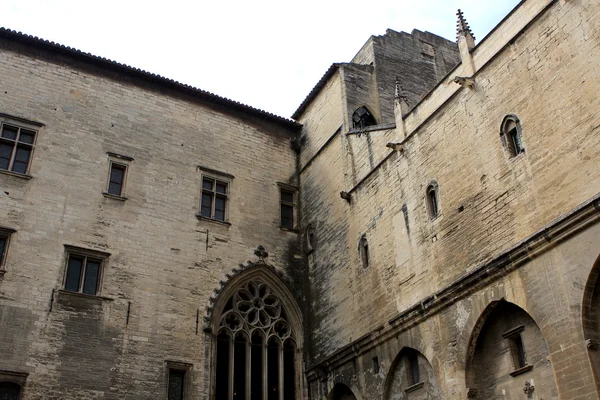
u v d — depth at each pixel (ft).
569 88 65.41
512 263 65.72
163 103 105.50
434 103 84.74
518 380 64.90
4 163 88.22
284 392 95.96
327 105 112.57
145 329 87.10
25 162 89.66
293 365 98.48
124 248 90.58
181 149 103.40
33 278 82.38
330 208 103.30
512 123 71.87
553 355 59.72
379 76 114.42
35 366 78.07
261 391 94.07
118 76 103.04
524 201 67.51
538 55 70.23
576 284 59.11
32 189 87.66
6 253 82.17
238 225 102.83
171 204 97.81
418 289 79.41
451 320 72.54
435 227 79.05
